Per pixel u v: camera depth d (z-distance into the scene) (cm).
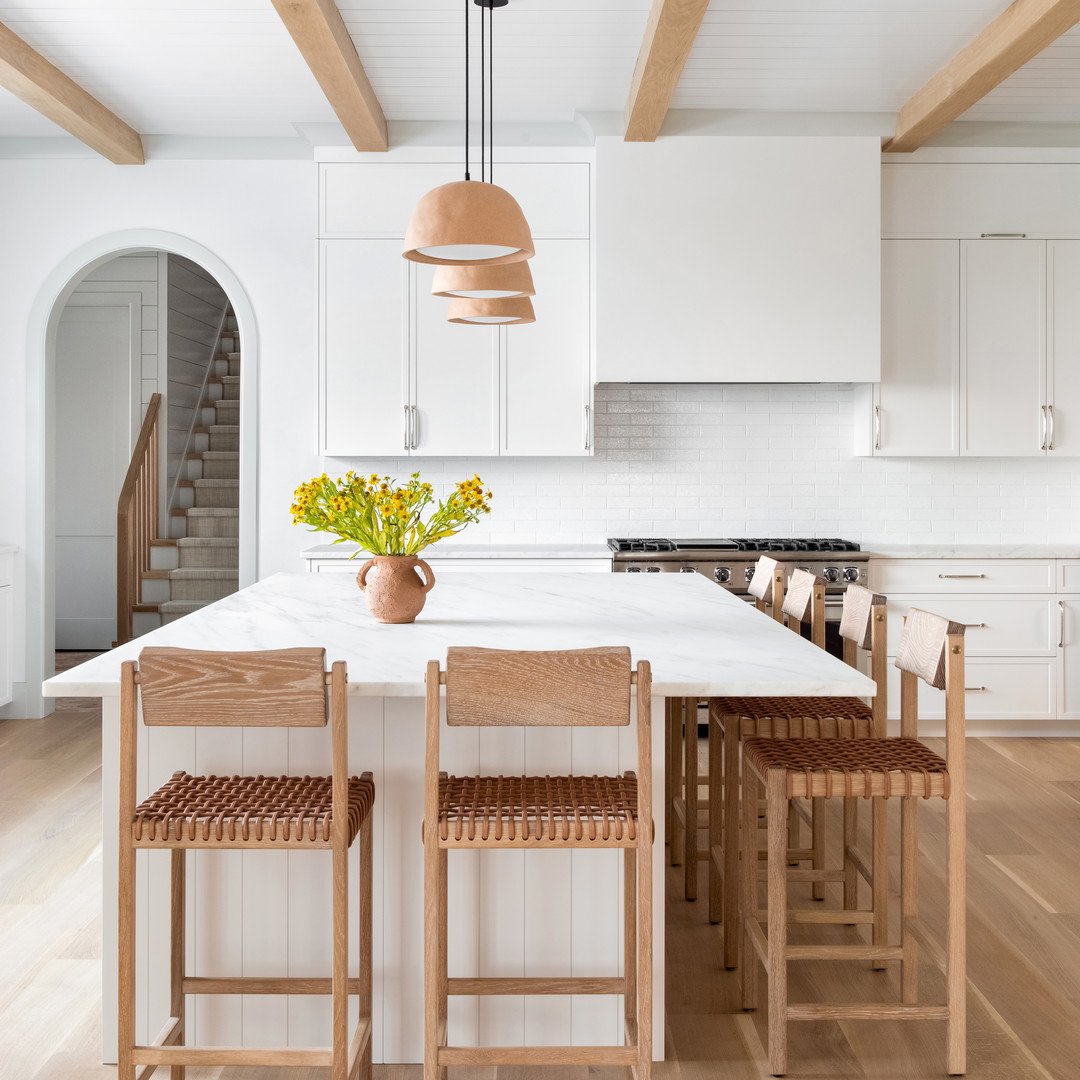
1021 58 375
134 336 714
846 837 285
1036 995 247
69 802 386
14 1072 216
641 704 183
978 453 496
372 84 430
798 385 532
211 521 702
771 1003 215
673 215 468
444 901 211
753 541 512
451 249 250
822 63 412
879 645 253
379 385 487
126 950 185
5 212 511
